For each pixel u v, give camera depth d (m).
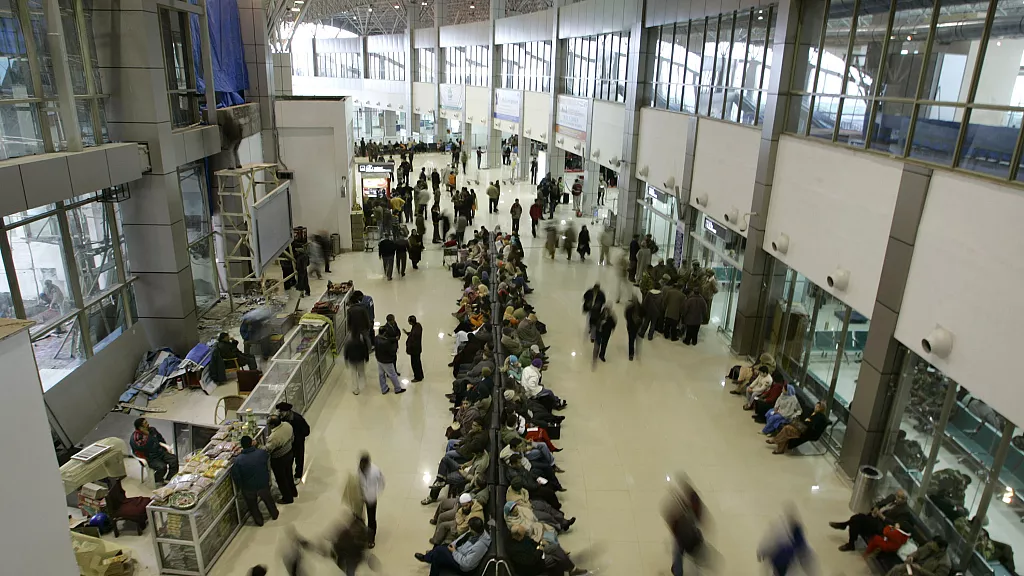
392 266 17.88
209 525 7.25
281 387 9.69
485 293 13.88
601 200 27.94
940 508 7.72
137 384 11.02
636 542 7.82
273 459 8.14
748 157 12.84
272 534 7.86
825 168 10.04
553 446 9.50
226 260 14.24
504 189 32.50
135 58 10.77
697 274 14.99
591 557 7.53
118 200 10.79
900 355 8.42
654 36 19.00
